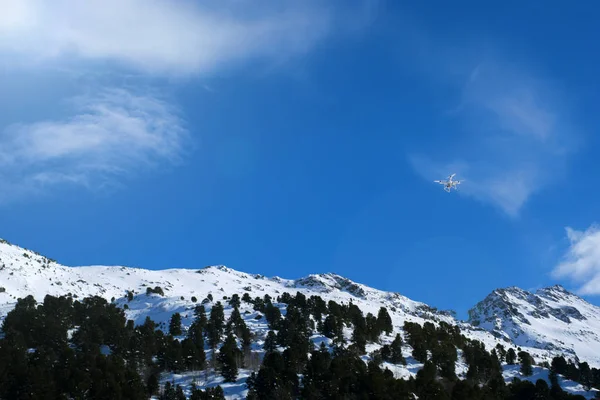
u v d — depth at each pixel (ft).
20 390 369.50
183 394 399.44
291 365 446.60
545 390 453.17
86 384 381.40
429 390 430.61
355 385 419.33
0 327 510.17
